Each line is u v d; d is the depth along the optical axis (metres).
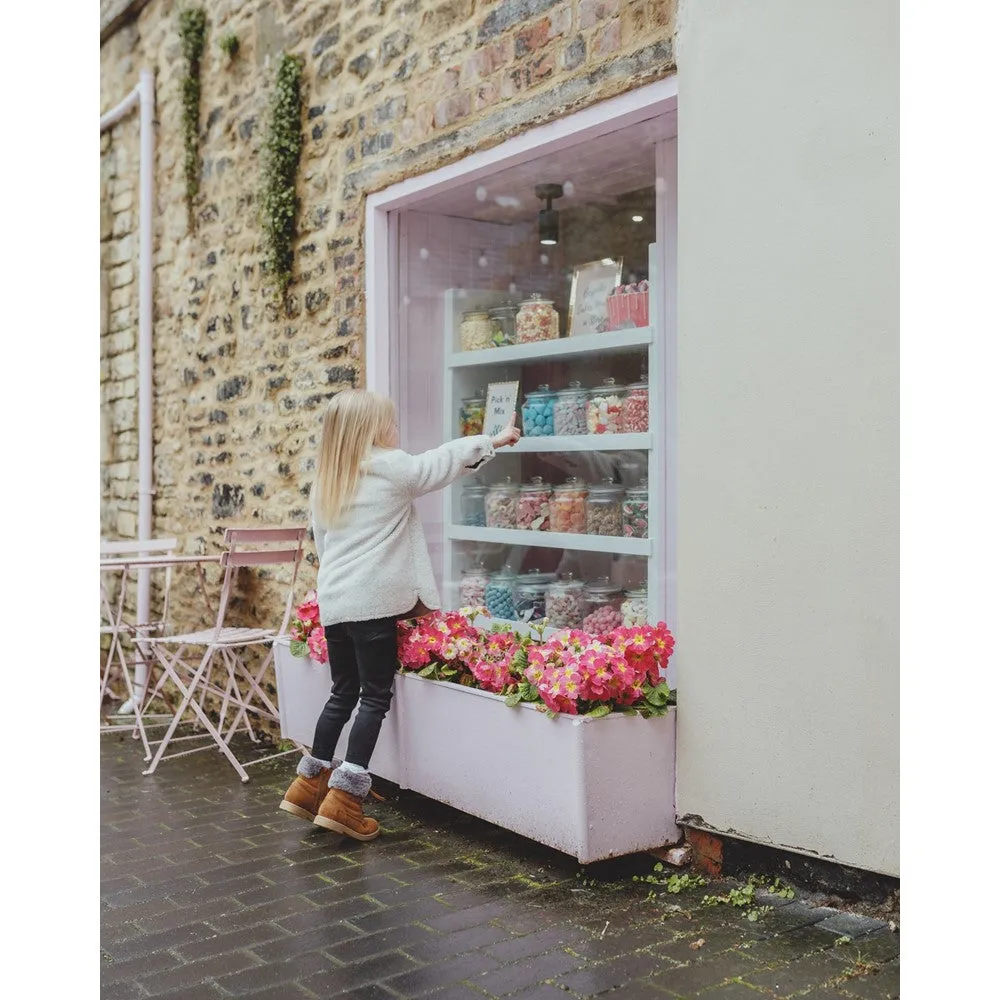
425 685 4.05
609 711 3.46
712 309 3.46
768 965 2.83
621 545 4.24
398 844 3.95
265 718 5.95
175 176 6.89
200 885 3.60
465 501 4.96
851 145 3.07
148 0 7.22
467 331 4.90
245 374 6.14
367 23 5.13
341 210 5.34
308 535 5.59
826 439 3.16
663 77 3.69
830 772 3.17
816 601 3.19
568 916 3.21
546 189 4.52
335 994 2.77
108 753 5.62
